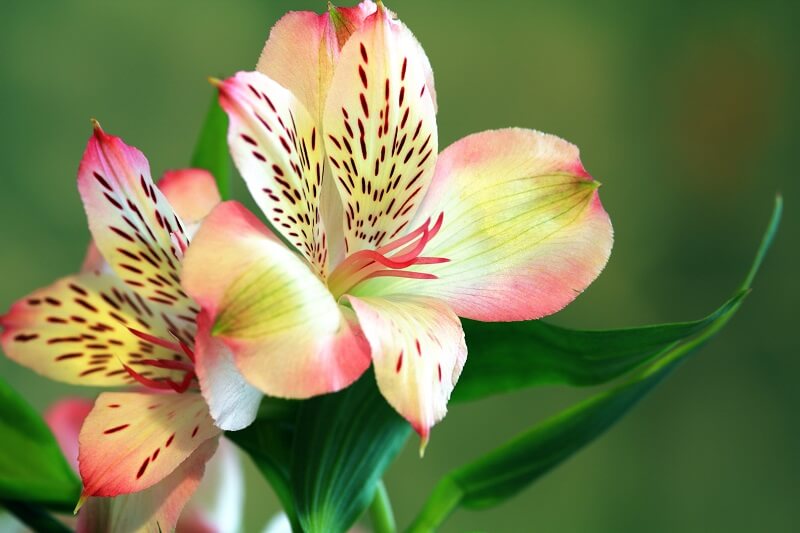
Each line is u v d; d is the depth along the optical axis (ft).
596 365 1.26
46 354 1.24
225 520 1.35
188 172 1.29
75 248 3.33
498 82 3.56
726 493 3.52
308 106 1.23
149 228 1.20
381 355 1.15
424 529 1.31
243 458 2.64
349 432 1.23
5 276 3.26
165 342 1.24
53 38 3.32
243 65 3.39
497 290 1.23
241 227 1.15
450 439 3.34
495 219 1.24
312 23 1.24
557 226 1.24
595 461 3.51
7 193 3.28
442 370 1.17
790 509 3.51
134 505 1.19
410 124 1.24
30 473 1.29
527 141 1.25
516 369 1.28
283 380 1.13
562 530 3.44
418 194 1.25
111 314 1.25
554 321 3.55
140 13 3.35
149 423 1.19
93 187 1.19
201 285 1.13
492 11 3.55
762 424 3.55
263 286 1.13
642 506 3.50
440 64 3.53
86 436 1.18
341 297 1.24
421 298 1.23
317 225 1.22
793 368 3.56
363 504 1.25
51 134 3.32
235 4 3.39
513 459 1.31
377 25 1.22
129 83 3.36
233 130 1.17
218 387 1.15
